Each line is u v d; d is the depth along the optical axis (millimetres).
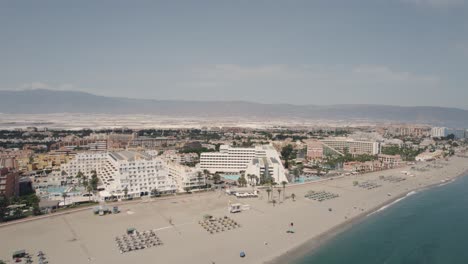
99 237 165625
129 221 190625
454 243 170750
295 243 162250
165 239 163625
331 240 168375
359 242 167250
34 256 144000
